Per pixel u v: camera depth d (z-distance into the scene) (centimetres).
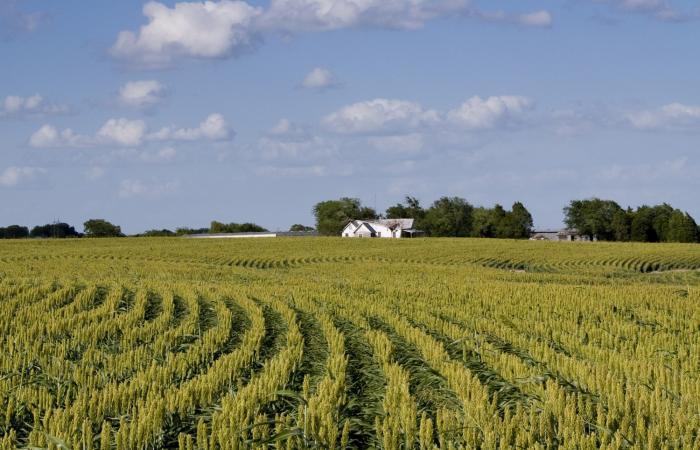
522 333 2220
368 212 18275
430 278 4953
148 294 3234
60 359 1673
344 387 1405
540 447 1049
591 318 2644
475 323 2395
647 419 1204
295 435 1095
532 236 17175
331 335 2053
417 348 1928
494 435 1104
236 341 2122
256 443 1070
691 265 7338
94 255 8000
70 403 1378
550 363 1664
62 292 3141
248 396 1274
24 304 2845
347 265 6650
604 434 1106
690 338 2227
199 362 1753
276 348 2006
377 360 1775
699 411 1291
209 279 4847
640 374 1547
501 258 7838
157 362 1711
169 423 1238
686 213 14388
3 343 2028
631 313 2800
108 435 1084
